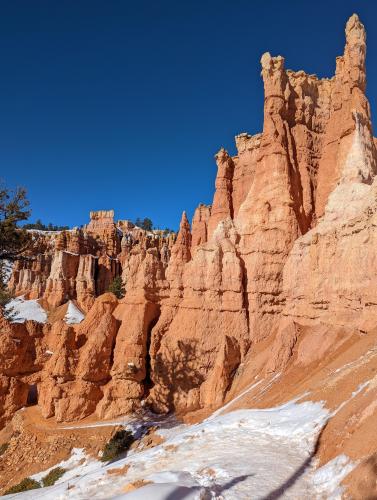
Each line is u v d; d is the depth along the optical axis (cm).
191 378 3838
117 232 13600
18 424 4062
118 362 4162
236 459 1486
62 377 4094
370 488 978
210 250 4197
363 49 3938
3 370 4381
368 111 3834
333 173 3966
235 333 3812
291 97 4297
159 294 4781
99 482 1530
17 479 3394
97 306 4981
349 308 2828
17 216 2055
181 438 1958
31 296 10544
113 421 3762
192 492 1122
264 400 2625
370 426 1249
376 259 2591
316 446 1511
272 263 3822
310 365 2708
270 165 4047
